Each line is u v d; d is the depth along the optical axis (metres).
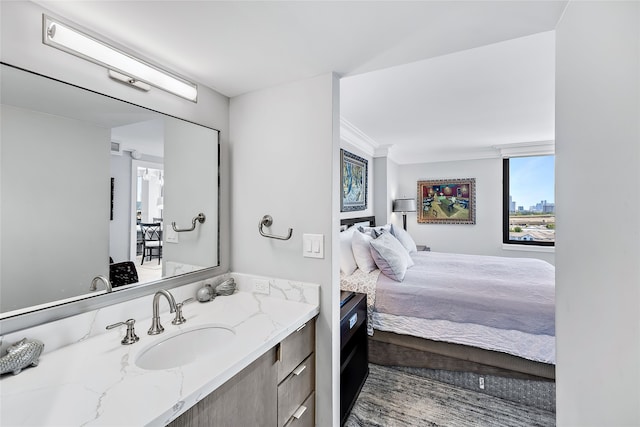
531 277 2.62
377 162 4.69
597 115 0.66
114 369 0.90
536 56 1.85
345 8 0.99
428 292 2.29
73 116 1.07
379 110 2.88
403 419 1.83
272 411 1.17
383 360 2.40
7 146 0.93
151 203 1.35
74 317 1.07
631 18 0.52
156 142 1.36
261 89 1.65
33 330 0.96
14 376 0.86
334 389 1.50
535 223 4.69
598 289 0.66
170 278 1.44
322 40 1.20
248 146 1.70
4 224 0.93
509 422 1.81
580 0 0.77
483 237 5.05
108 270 1.19
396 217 5.47
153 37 1.17
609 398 0.61
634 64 0.51
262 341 1.10
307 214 1.52
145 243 1.33
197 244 1.58
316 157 1.50
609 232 0.61
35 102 0.98
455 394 2.08
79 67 1.07
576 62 0.80
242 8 0.99
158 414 0.71
